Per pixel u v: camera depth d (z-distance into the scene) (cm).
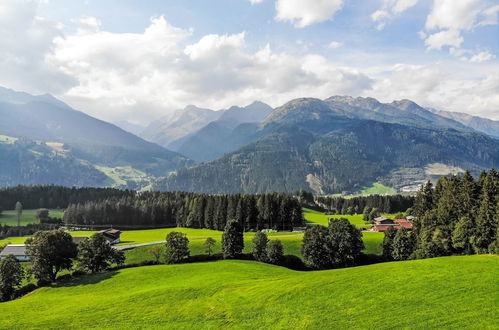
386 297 4041
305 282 5294
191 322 4403
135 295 5938
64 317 5106
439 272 4612
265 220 16425
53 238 8438
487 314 3206
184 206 18738
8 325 4866
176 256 9644
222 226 16225
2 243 13950
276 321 3991
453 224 8469
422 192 10681
